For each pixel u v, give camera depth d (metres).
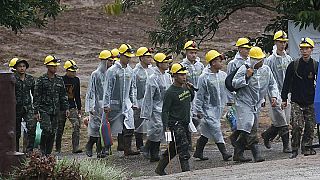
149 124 24.30
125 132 25.52
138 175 20.39
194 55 25.20
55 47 64.88
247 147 23.53
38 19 29.88
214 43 66.56
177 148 20.36
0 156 13.92
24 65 23.88
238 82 21.52
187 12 30.98
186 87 20.53
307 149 21.75
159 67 24.41
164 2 32.25
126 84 25.59
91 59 60.81
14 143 14.02
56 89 24.39
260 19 78.94
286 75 21.61
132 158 25.08
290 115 22.81
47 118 24.12
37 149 24.47
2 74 13.81
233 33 72.19
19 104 23.69
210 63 23.45
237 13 80.44
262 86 21.84
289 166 18.45
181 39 31.59
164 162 20.64
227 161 23.27
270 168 18.34
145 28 73.50
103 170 15.60
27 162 14.19
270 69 23.17
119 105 25.67
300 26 27.66
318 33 27.62
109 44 67.06
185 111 20.38
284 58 24.56
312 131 21.66
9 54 60.66
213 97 23.47
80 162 15.47
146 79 26.08
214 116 23.44
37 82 24.11
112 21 75.25
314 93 21.44
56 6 30.14
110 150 25.50
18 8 25.73
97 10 78.62
